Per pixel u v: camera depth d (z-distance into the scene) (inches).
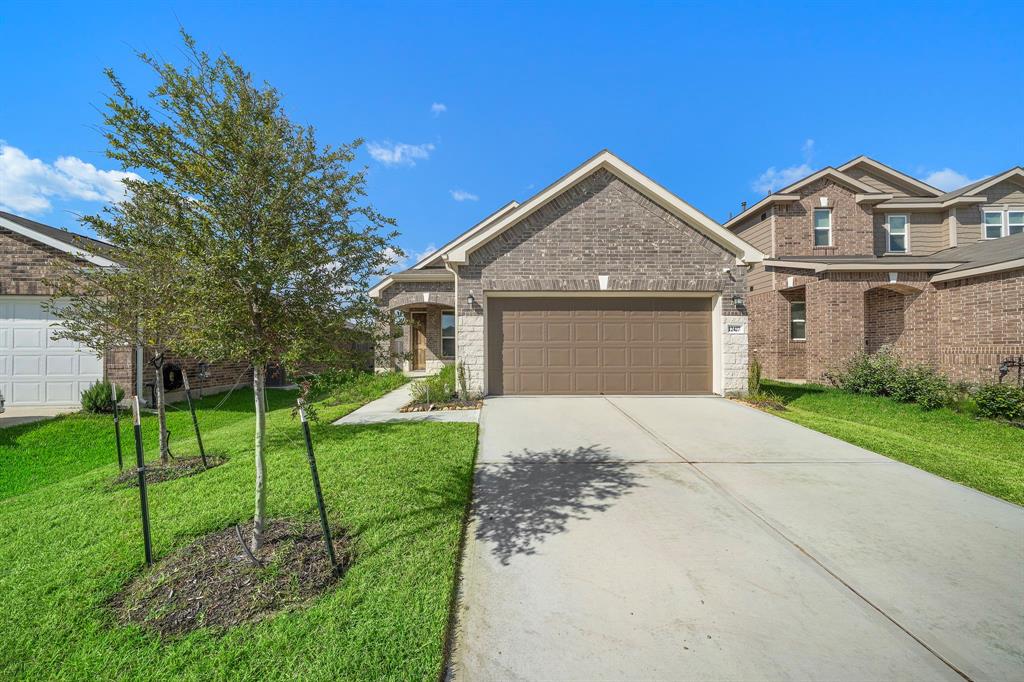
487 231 394.6
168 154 119.2
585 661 93.4
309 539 142.8
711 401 376.5
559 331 408.8
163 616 109.7
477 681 88.4
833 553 134.3
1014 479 194.4
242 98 124.9
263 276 118.6
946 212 645.3
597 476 198.8
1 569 131.1
